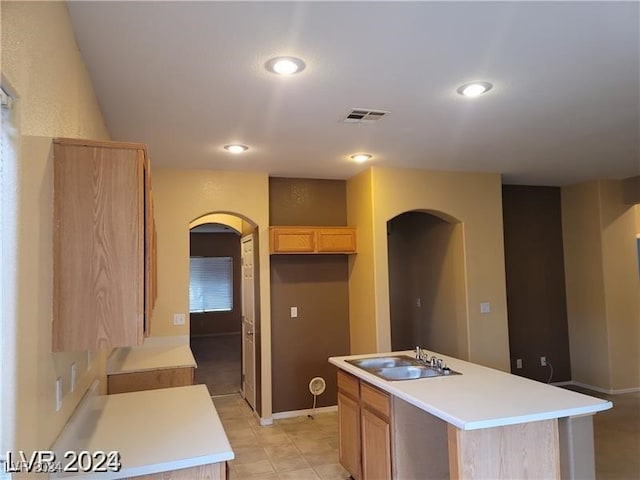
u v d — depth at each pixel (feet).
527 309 19.71
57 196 5.70
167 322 14.83
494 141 12.79
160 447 6.02
